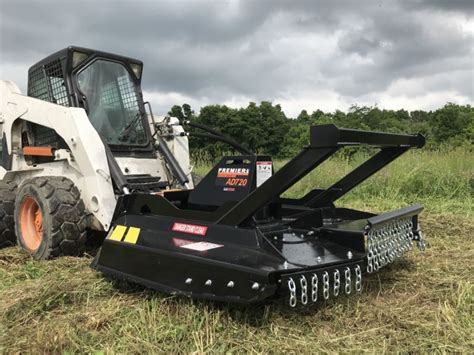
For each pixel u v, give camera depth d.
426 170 7.59
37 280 3.26
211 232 2.78
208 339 2.32
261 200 2.61
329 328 2.49
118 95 4.57
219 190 3.24
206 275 2.53
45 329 2.50
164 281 2.74
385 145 2.93
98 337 2.42
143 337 2.38
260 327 2.45
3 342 2.39
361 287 2.79
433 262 3.69
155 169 4.64
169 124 4.91
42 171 4.44
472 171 7.73
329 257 2.69
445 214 5.80
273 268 2.33
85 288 3.04
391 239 3.17
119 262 3.07
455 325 2.45
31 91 4.72
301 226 3.11
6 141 4.67
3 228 4.41
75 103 4.18
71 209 3.80
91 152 3.86
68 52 4.18
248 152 4.94
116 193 4.03
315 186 7.98
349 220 3.57
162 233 2.98
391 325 2.50
